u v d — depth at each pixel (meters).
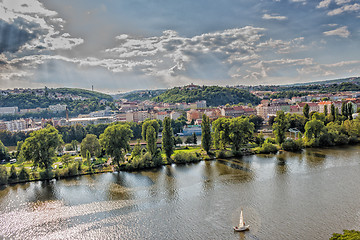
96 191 110.44
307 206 89.06
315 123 173.75
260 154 159.38
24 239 77.94
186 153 151.75
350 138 176.62
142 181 120.44
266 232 75.00
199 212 88.44
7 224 86.38
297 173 121.44
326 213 83.88
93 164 149.75
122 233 78.25
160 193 105.62
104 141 144.50
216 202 95.06
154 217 86.62
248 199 96.19
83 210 93.62
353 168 125.44
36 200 103.56
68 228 82.50
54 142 136.75
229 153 155.50
